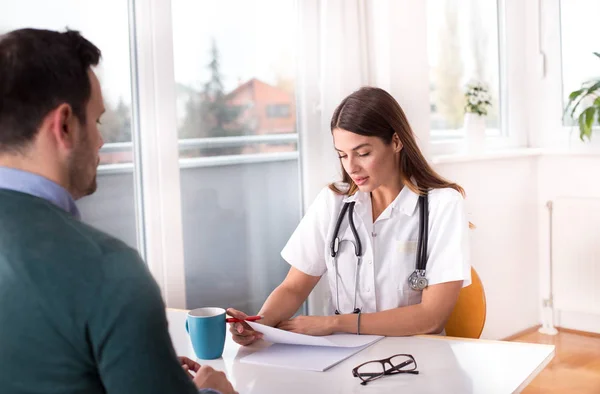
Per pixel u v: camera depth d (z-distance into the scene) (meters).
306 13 2.76
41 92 0.80
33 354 0.76
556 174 3.70
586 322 3.68
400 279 1.87
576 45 3.62
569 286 3.64
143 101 2.29
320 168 2.85
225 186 2.60
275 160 2.76
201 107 2.49
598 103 3.33
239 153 2.63
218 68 2.54
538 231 3.79
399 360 1.45
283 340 1.56
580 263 3.58
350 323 1.68
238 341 1.60
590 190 3.58
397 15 2.87
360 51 2.84
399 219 1.90
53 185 0.83
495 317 3.58
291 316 1.94
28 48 0.81
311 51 2.78
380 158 1.86
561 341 3.60
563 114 3.69
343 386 1.31
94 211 2.22
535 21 3.74
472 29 3.60
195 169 2.50
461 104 3.58
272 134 2.74
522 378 1.32
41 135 0.82
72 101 0.83
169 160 2.36
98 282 0.75
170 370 0.77
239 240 2.67
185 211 2.48
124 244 0.81
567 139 3.68
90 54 0.86
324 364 1.43
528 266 3.75
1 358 0.76
